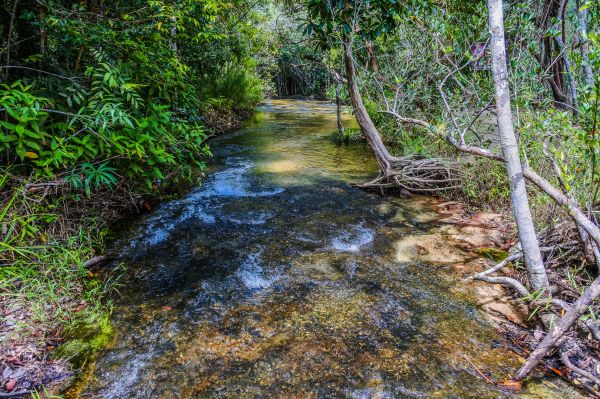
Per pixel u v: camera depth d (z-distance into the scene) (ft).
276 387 4.16
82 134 8.09
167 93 10.57
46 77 8.12
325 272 6.81
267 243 8.04
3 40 8.20
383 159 11.75
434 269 6.87
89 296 5.90
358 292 6.13
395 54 16.48
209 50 20.65
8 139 6.26
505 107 5.19
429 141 13.35
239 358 4.61
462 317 5.44
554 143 6.91
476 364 4.49
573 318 3.93
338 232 8.62
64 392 4.08
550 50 10.28
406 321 5.35
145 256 7.41
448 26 8.74
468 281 6.43
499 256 7.31
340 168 14.82
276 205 10.42
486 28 8.11
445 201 10.75
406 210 10.06
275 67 53.01
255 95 35.68
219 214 9.70
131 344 4.88
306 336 5.04
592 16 6.98
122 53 9.28
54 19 7.63
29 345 4.73
